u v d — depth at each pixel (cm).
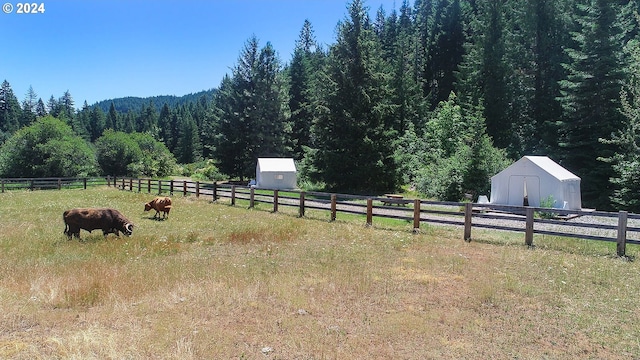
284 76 4700
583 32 2741
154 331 493
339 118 3209
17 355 429
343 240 1127
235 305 594
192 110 12338
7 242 1052
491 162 2539
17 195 2566
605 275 780
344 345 471
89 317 542
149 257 916
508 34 3841
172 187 2598
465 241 1121
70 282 687
